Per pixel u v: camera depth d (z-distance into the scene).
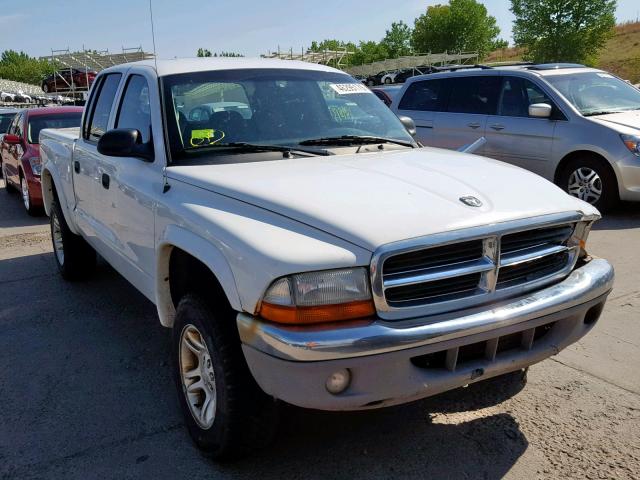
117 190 4.17
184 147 3.64
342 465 3.08
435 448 3.20
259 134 3.86
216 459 3.08
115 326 5.04
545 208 3.03
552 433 3.30
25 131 10.47
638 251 6.46
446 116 9.56
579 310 3.05
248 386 2.83
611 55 55.81
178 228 3.19
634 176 7.67
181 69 4.09
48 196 6.34
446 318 2.67
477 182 3.19
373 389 2.56
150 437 3.40
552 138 8.29
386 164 3.46
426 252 2.66
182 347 3.26
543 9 43.44
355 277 2.55
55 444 3.35
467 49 60.78
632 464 3.03
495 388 3.79
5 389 4.00
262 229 2.75
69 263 6.04
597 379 3.87
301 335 2.48
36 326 5.10
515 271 2.94
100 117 4.98
